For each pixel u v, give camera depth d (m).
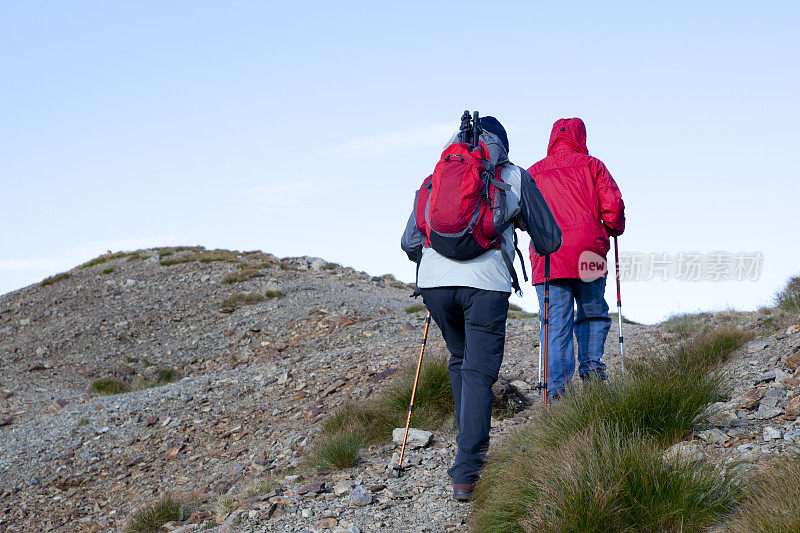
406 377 6.59
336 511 4.07
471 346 3.86
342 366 9.80
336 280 24.70
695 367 5.04
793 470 2.81
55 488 8.18
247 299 21.19
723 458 3.30
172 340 18.92
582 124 5.43
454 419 5.84
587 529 2.91
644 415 3.92
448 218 3.66
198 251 30.31
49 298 24.48
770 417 4.02
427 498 4.08
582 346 5.22
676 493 2.99
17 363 17.98
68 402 13.41
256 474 6.12
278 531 3.90
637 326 10.41
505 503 3.30
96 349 18.72
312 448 5.90
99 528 6.51
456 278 3.79
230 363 16.16
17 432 10.74
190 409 9.72
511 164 3.97
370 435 5.83
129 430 9.57
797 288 7.49
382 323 16.14
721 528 2.75
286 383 9.62
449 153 3.82
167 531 4.98
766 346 5.67
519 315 16.95
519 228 4.12
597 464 3.18
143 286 24.39
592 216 5.05
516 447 4.00
